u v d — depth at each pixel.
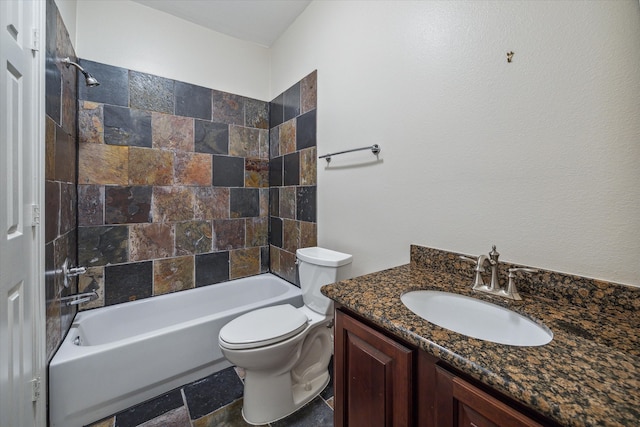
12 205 0.85
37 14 1.04
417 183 1.22
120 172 1.83
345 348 0.86
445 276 1.06
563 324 0.67
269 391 1.29
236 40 2.32
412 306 0.89
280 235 2.33
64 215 1.40
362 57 1.49
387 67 1.35
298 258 1.68
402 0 1.27
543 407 0.41
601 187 0.73
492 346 0.57
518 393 0.44
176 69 2.03
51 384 1.15
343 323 0.87
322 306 1.52
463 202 1.05
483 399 0.51
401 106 1.28
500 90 0.93
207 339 1.60
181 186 2.07
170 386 1.49
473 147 1.01
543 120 0.83
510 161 0.91
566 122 0.79
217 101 2.22
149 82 1.92
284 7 1.94
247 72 2.38
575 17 0.76
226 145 2.28
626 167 0.69
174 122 2.03
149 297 1.95
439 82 1.12
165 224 2.01
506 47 0.91
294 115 2.11
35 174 1.02
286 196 2.24
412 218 1.25
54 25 1.25
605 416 0.38
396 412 0.68
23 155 0.93
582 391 0.43
